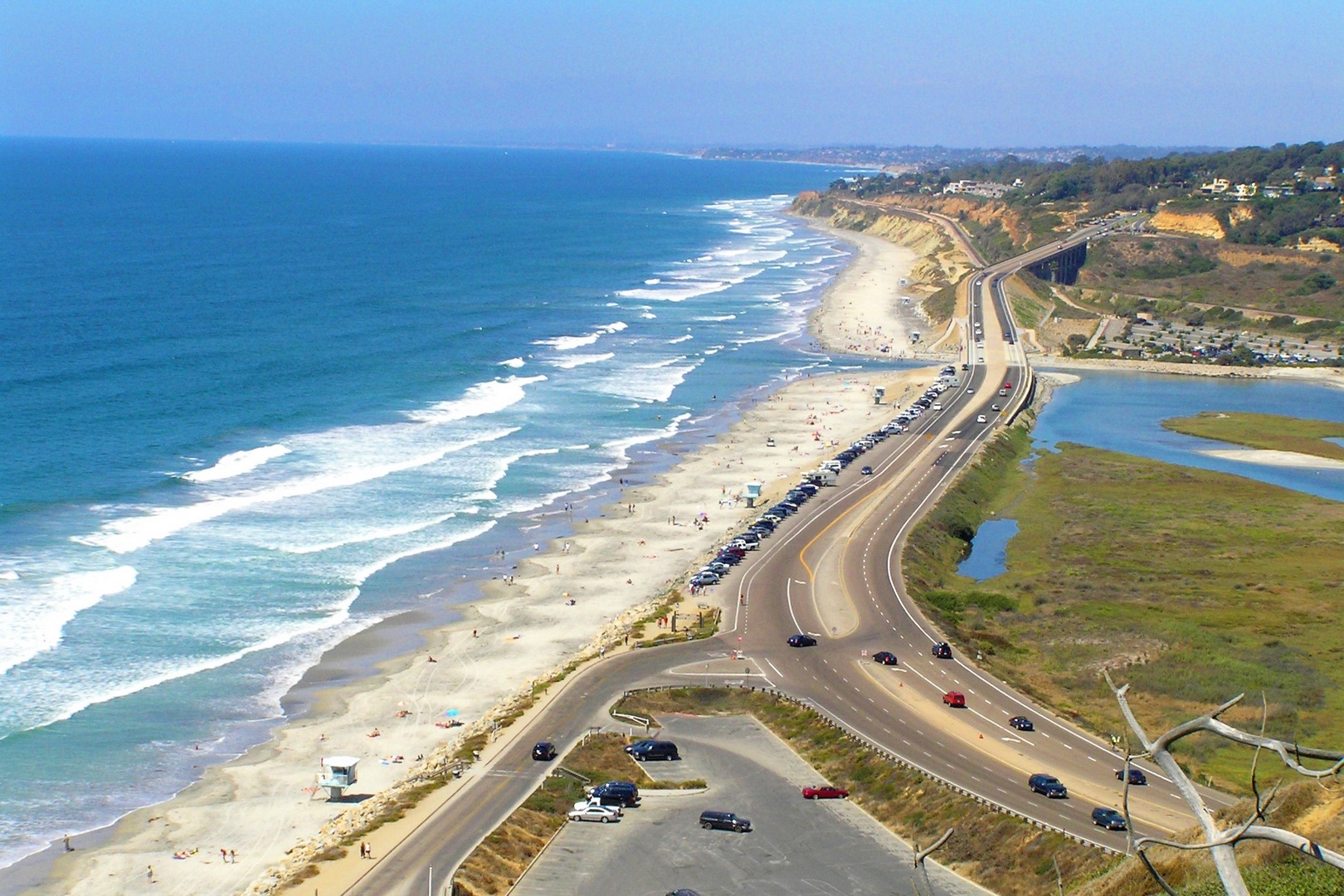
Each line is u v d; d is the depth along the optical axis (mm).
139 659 78688
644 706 73000
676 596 92688
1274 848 37031
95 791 63969
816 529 110062
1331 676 80125
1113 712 74938
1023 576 103812
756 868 54406
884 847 56719
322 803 63219
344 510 109375
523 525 110000
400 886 52312
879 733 68938
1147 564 105562
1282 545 110438
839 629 86062
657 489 122750
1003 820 56594
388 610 89812
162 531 100375
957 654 81688
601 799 60406
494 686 78312
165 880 55812
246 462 120188
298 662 80500
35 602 84812
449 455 128875
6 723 69750
